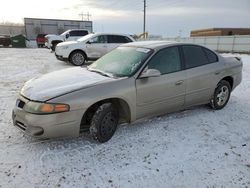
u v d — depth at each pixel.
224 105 5.49
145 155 3.52
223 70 5.19
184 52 4.66
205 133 4.25
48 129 3.29
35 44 37.28
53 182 2.90
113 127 3.90
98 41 12.62
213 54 5.20
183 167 3.27
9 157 3.37
